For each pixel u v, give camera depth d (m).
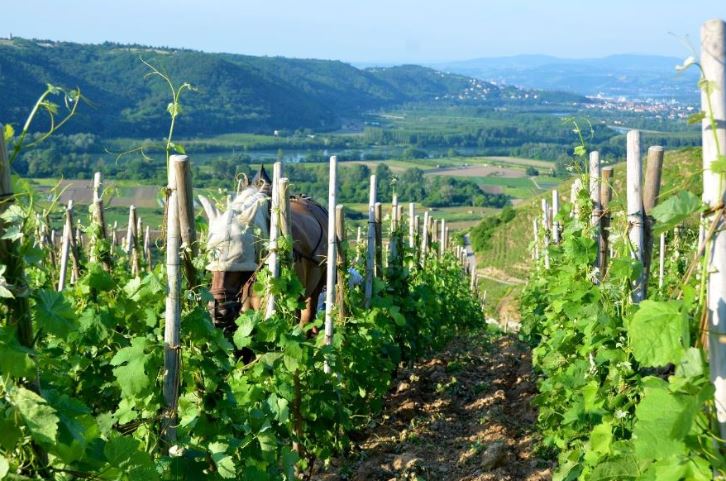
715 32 2.76
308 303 9.71
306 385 7.09
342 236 9.28
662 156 5.48
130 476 3.35
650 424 2.83
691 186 5.94
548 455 8.06
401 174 109.69
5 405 2.87
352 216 51.97
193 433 4.71
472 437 9.05
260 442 5.29
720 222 2.79
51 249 9.68
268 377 6.61
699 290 3.04
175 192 4.61
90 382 5.46
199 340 4.66
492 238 71.38
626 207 5.65
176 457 4.29
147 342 4.46
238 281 7.91
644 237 5.49
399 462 7.81
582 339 7.14
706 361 2.85
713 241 2.81
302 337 6.49
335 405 7.47
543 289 13.99
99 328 5.45
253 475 4.75
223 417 4.81
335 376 8.02
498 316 41.66
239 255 7.75
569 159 6.86
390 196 66.44
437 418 10.01
